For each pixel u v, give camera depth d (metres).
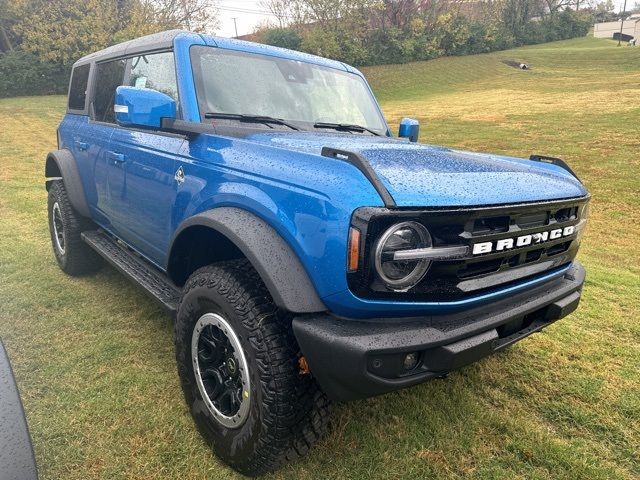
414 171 2.08
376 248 1.81
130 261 3.56
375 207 1.81
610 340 3.82
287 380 2.05
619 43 47.97
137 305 4.03
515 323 2.31
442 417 2.81
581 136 14.20
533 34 52.72
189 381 2.52
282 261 2.00
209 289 2.26
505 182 2.23
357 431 2.65
